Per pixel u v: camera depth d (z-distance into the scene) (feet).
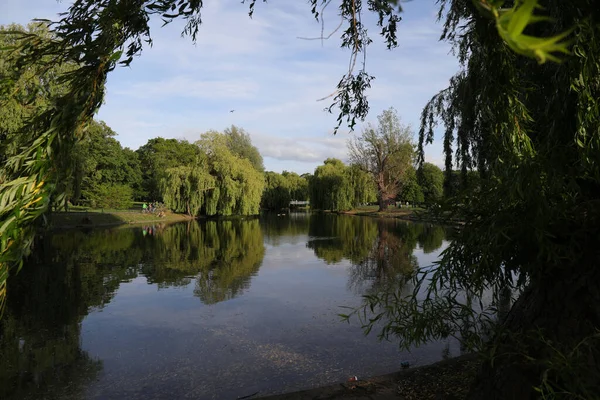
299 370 18.45
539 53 1.37
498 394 8.27
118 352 21.20
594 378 6.04
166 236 81.92
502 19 1.60
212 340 22.81
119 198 135.13
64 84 5.04
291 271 43.68
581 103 6.02
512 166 6.52
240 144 196.75
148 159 206.28
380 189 155.74
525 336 7.35
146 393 16.66
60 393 16.76
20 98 4.94
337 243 69.41
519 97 8.40
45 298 32.65
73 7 5.09
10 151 4.47
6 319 27.20
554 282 7.63
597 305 6.95
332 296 32.32
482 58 7.04
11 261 3.79
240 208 131.75
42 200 3.95
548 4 5.25
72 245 66.23
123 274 42.52
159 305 30.48
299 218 148.36
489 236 6.64
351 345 21.24
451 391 12.21
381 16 10.05
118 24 4.96
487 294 24.34
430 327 8.77
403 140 150.00
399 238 76.28
